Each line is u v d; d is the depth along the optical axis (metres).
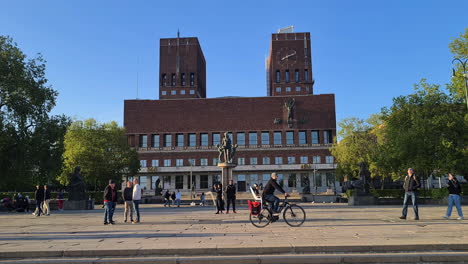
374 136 62.72
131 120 93.75
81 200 32.91
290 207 14.48
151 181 91.44
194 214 23.80
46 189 25.20
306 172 90.75
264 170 90.25
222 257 9.20
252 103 94.00
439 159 34.62
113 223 17.28
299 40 111.00
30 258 9.68
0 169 37.59
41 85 38.28
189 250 9.68
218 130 92.94
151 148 91.88
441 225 14.30
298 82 108.38
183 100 94.62
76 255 9.73
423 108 36.91
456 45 35.84
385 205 33.59
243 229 13.80
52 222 19.02
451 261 8.96
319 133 92.38
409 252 9.64
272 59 110.75
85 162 56.62
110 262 9.01
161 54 113.94
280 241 10.61
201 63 125.12
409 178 16.91
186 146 92.19
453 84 36.00
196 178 91.25
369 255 9.16
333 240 10.69
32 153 36.84
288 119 92.19
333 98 92.94
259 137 92.38
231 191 23.70
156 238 11.78
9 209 33.09
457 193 16.88
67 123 39.75
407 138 35.06
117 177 62.59
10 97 35.50
